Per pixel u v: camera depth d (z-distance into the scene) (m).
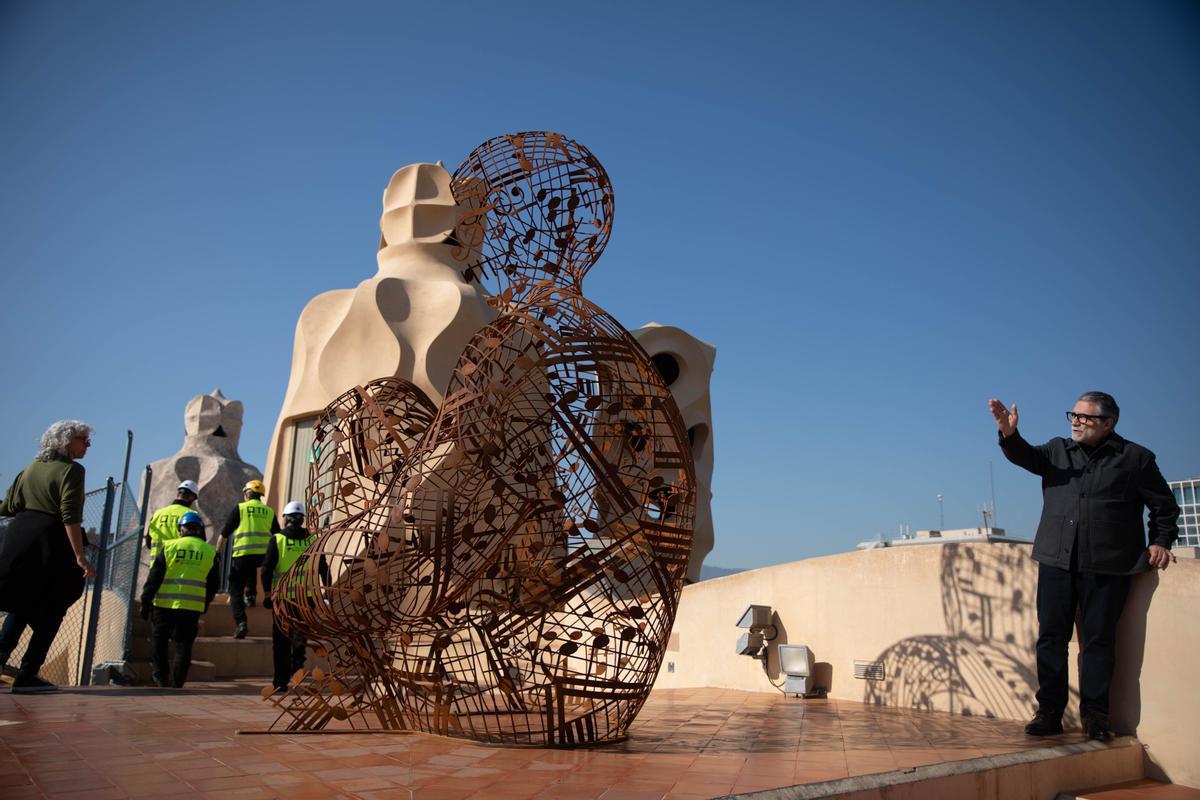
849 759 4.48
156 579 8.20
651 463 4.84
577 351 4.56
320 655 5.49
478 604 4.79
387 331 12.70
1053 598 5.49
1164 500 5.32
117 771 3.91
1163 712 5.19
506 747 4.81
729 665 8.75
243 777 3.85
